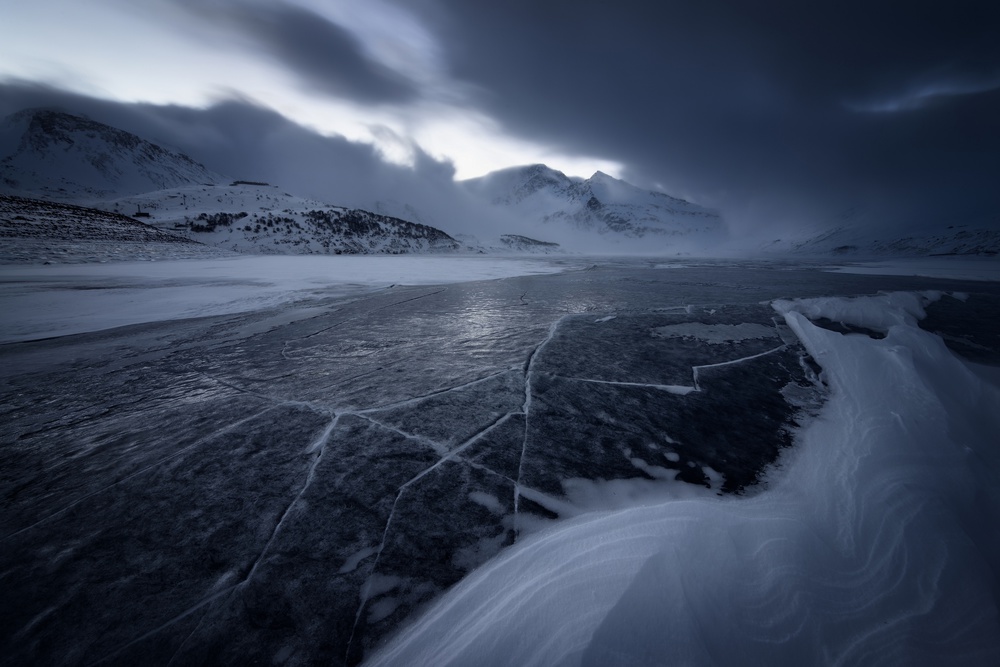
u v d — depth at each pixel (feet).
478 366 12.22
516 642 4.42
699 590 4.97
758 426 9.18
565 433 8.77
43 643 4.49
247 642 4.56
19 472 7.64
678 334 15.65
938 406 9.25
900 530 5.96
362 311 20.67
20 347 14.85
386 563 5.60
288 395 10.43
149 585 5.23
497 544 5.93
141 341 15.53
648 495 7.02
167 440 8.56
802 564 5.42
